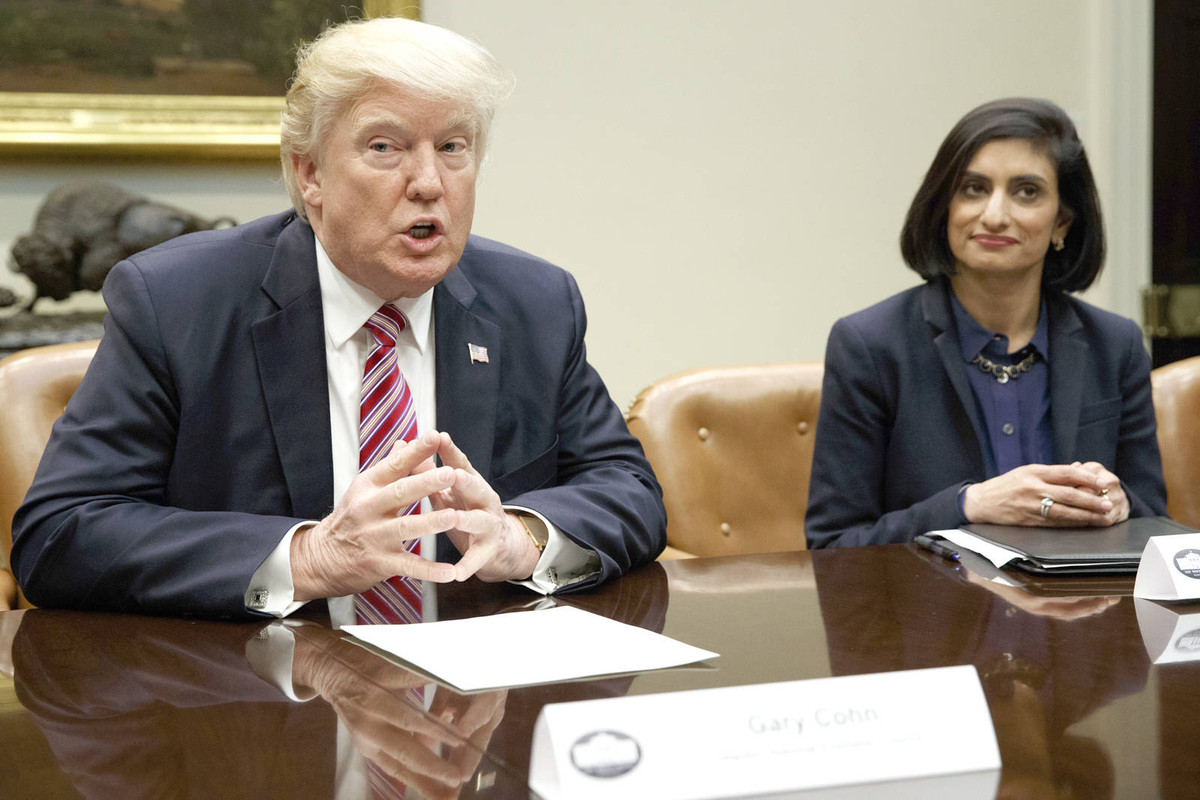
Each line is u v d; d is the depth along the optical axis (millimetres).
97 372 1447
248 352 1478
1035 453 1928
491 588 1319
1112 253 4164
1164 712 814
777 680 905
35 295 3033
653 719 668
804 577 1339
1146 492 1946
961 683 719
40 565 1278
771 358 3949
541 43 3668
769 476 2250
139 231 3039
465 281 1626
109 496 1359
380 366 1523
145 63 3262
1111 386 1950
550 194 3715
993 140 1874
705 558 1488
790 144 3904
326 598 1281
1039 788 671
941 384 1923
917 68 3996
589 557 1315
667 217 3820
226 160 3361
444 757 753
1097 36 4129
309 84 1413
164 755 776
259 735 811
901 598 1212
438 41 1402
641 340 3838
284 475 1463
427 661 976
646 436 2209
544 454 1586
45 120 3184
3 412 1873
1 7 3146
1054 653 981
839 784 674
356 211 1400
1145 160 4152
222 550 1221
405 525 1173
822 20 3898
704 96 3818
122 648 1083
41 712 879
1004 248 1859
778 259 3928
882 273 4023
